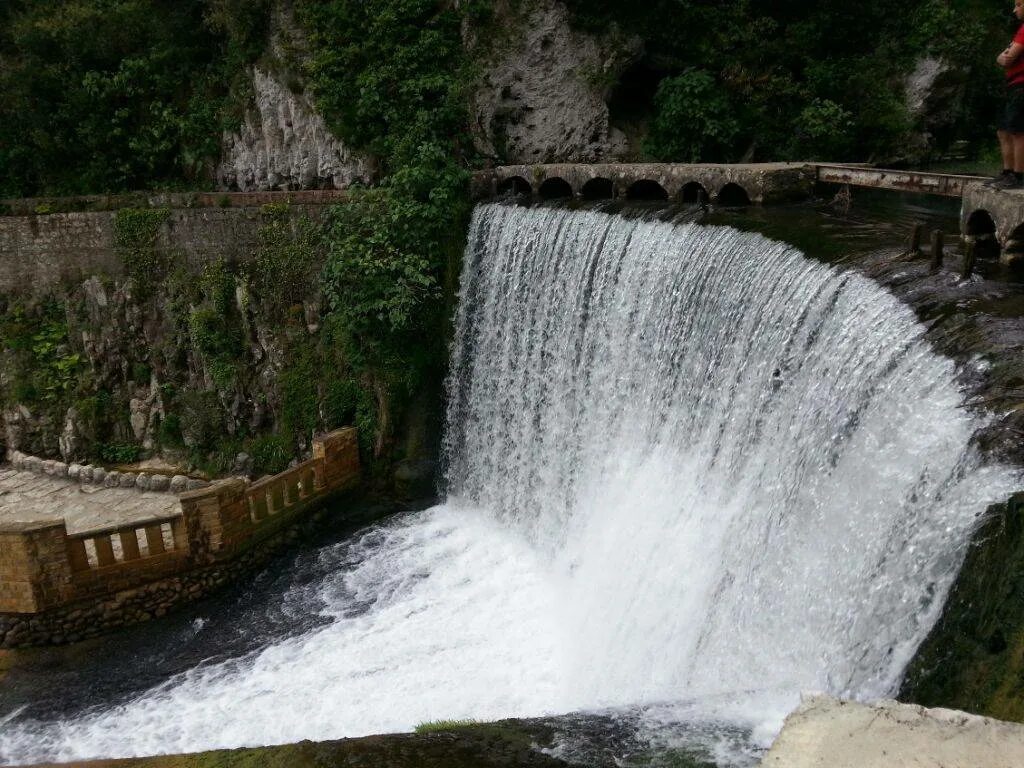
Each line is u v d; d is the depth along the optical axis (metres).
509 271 16.44
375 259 17.59
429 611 13.88
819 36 19.70
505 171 18.52
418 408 17.91
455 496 17.67
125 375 20.59
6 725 12.00
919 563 6.90
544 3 19.62
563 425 15.12
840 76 19.73
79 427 20.31
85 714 12.12
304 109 20.69
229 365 19.52
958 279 9.41
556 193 18.28
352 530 16.98
